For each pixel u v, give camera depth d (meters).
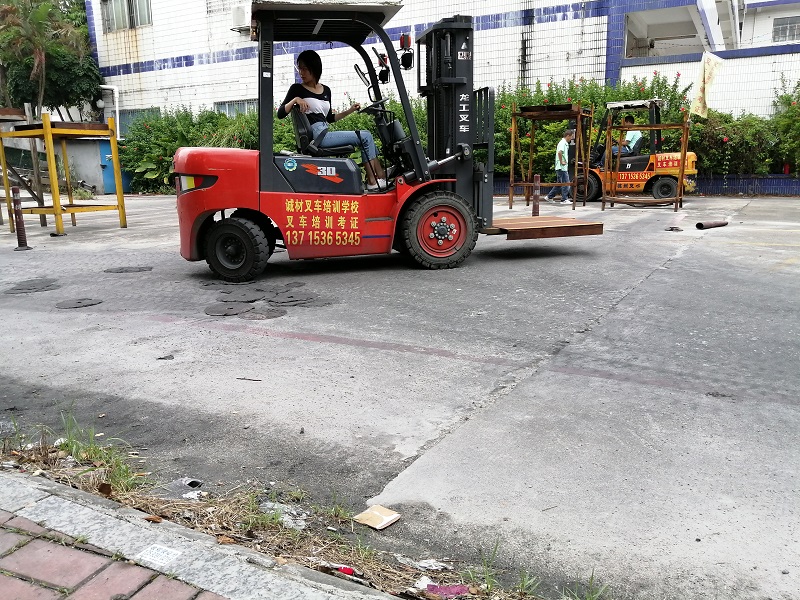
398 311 5.82
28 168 21.95
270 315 5.78
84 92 26.22
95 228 12.54
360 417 3.64
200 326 5.48
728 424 3.47
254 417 3.66
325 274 7.47
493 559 2.41
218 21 23.62
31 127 11.73
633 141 16.53
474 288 6.62
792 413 3.60
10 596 2.04
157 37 25.14
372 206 7.36
